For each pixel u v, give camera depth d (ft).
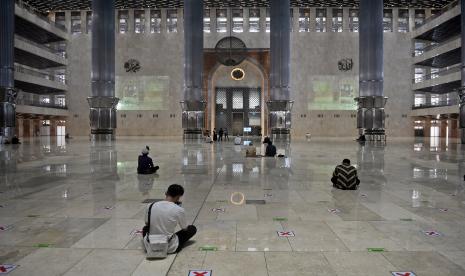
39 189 28.25
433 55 152.46
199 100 110.93
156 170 39.09
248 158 54.95
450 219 19.25
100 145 92.32
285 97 112.27
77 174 36.91
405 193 26.71
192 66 110.73
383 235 16.47
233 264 13.05
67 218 19.33
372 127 106.22
